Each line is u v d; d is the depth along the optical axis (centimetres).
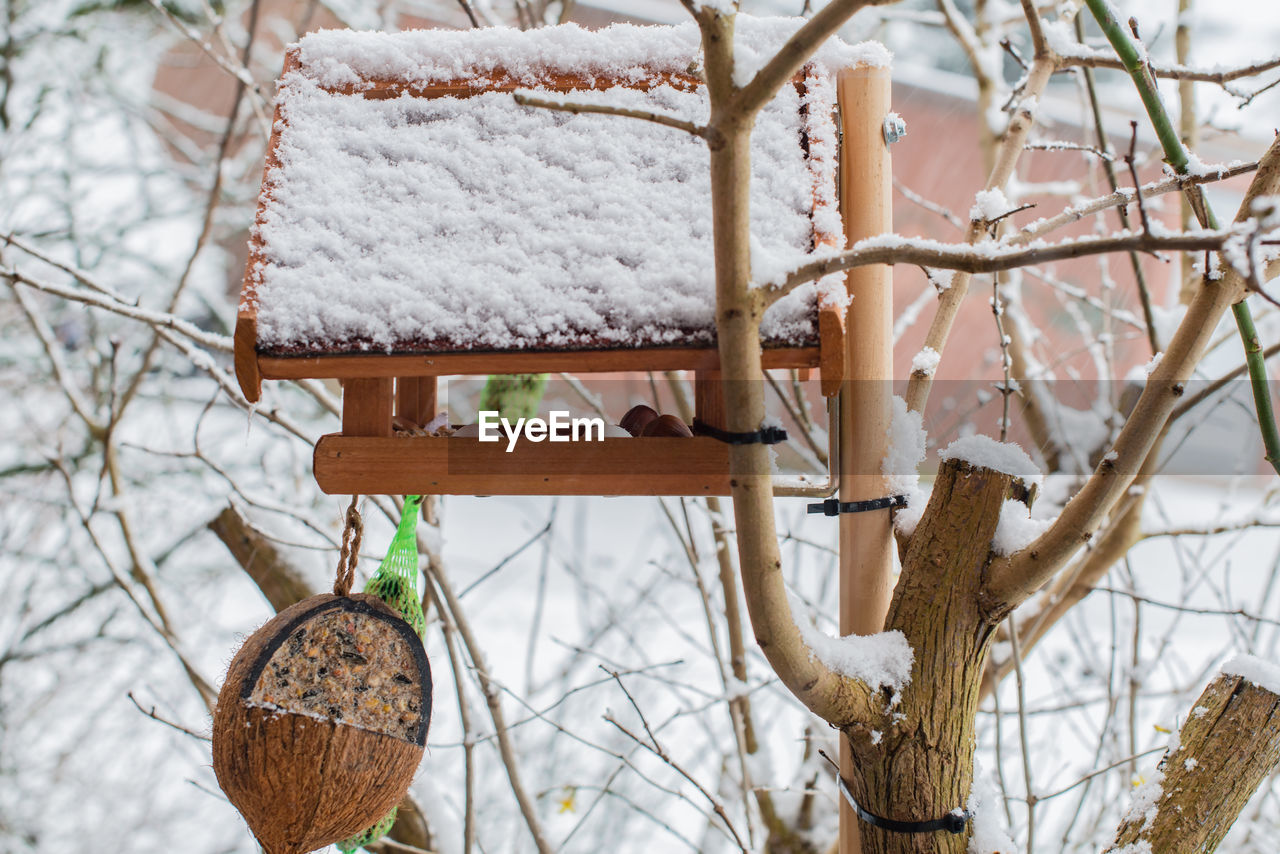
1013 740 304
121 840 356
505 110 126
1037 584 114
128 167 458
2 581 401
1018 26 313
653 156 121
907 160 404
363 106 127
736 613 230
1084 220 359
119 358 429
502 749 198
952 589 117
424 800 216
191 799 368
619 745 321
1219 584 434
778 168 117
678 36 127
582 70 127
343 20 344
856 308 132
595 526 496
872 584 131
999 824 121
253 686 114
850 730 115
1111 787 279
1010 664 219
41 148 451
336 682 117
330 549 202
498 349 110
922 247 92
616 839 308
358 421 127
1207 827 116
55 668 385
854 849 133
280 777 113
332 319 112
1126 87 409
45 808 362
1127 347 373
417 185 121
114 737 376
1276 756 118
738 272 92
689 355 109
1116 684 285
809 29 83
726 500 294
